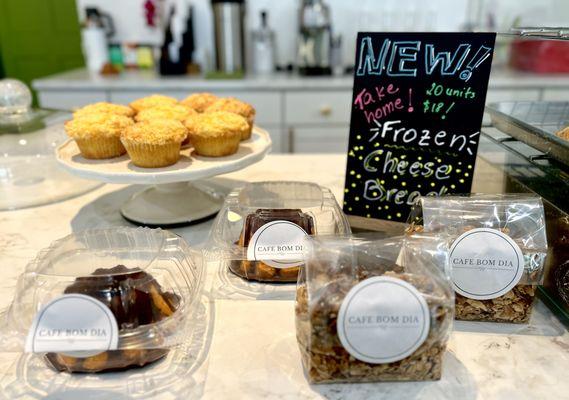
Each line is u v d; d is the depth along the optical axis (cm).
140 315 61
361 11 295
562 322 74
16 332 60
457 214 75
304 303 63
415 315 58
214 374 63
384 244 67
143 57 305
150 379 62
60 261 70
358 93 93
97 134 102
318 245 67
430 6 294
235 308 77
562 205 76
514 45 279
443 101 90
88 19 296
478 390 60
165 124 101
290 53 309
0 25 343
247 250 81
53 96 259
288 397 60
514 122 91
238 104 123
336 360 60
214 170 98
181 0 302
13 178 128
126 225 105
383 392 60
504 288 71
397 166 95
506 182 95
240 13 273
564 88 247
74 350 59
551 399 59
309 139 262
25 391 60
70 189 124
